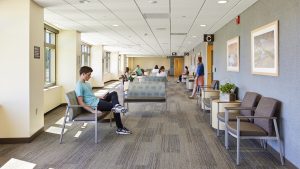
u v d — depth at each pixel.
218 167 3.71
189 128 6.00
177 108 8.75
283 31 3.91
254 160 4.00
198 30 8.91
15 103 4.79
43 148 4.52
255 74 5.09
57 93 8.62
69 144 4.76
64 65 8.91
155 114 7.68
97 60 15.80
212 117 5.94
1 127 4.79
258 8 4.94
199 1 5.00
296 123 3.54
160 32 9.43
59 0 4.93
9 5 4.73
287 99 3.79
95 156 4.14
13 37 4.75
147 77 11.53
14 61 4.77
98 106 5.25
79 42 9.26
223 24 7.66
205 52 11.62
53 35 8.77
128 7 5.50
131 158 4.06
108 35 10.35
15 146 4.62
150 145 4.72
